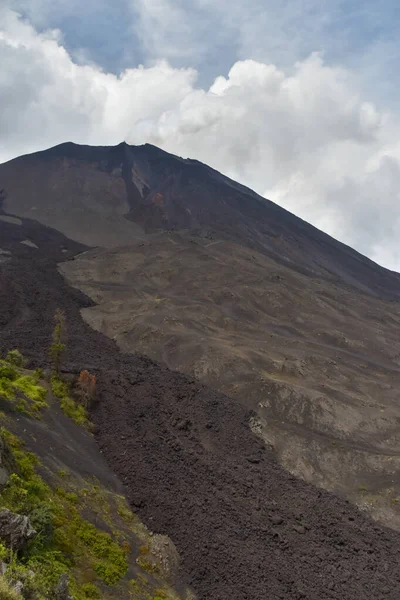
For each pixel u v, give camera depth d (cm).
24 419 3262
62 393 4103
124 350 6644
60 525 2342
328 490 4191
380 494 4156
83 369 4834
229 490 3606
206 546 2814
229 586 2559
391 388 6325
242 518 3256
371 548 3328
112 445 3759
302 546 3147
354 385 6291
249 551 2891
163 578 2541
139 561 2548
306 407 5222
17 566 1598
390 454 4712
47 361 4812
